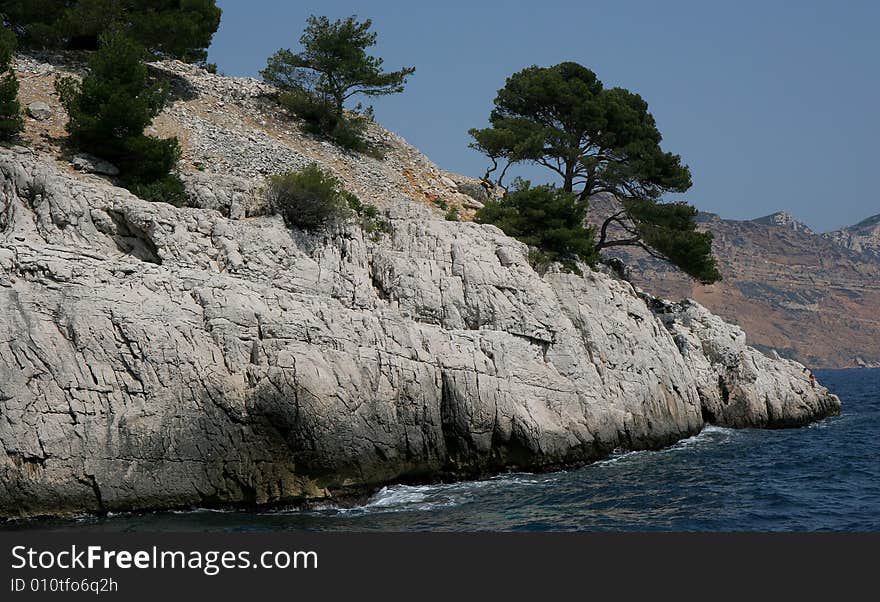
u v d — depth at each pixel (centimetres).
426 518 2736
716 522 2720
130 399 2688
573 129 5662
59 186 3111
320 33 5453
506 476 3375
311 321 3053
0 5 4731
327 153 5156
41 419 2572
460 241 3878
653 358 4338
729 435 4616
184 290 2944
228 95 5303
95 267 2847
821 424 5328
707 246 5344
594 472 3506
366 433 2995
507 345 3609
